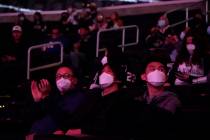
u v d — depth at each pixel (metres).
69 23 11.79
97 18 11.93
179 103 4.08
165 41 9.42
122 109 4.08
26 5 15.30
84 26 11.73
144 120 3.90
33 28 10.77
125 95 4.21
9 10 15.32
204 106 5.02
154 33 9.61
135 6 13.49
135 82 5.35
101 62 6.61
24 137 5.16
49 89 5.04
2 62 8.94
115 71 4.52
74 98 4.61
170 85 5.55
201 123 3.78
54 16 14.62
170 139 3.66
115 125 4.05
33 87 5.08
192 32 6.36
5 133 5.39
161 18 10.65
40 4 15.20
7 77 8.50
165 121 3.87
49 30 12.64
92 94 4.44
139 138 3.44
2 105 6.22
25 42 9.59
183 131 3.74
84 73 9.13
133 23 13.47
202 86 5.43
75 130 4.35
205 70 6.17
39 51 9.49
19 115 5.87
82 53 9.31
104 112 4.16
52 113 4.65
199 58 6.14
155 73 4.21
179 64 6.09
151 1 13.95
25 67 8.62
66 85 4.67
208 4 12.06
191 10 12.27
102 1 14.36
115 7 13.83
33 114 5.04
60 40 10.32
